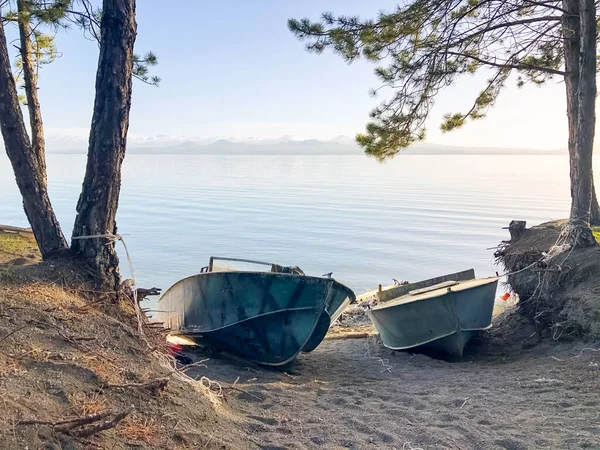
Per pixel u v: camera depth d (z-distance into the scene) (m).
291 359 8.12
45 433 3.23
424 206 60.78
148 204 61.19
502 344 10.16
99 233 6.18
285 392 6.29
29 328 4.54
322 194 80.56
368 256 30.66
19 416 3.28
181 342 9.33
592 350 7.78
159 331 6.17
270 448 4.33
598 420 5.35
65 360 4.22
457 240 36.16
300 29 11.93
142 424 3.91
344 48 11.91
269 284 7.86
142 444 3.63
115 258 6.25
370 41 11.84
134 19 6.32
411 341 9.91
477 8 12.45
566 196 74.12
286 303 7.86
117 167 6.29
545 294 9.94
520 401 6.16
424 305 9.47
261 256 30.19
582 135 10.30
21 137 6.39
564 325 8.84
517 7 11.78
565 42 11.66
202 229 40.38
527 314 10.70
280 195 78.31
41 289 5.43
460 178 133.38
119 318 5.76
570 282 9.51
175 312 9.09
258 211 55.06
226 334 8.21
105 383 4.12
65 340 4.58
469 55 11.53
